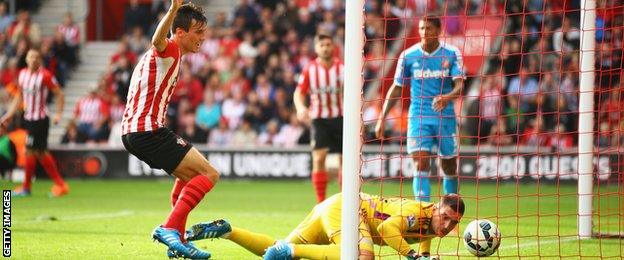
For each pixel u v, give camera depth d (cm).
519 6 5869
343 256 1852
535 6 5834
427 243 2064
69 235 2725
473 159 5406
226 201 4209
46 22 7300
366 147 5556
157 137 2064
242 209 3788
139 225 3048
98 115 6081
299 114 3559
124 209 3738
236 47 6400
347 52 1858
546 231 2934
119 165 5859
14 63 6325
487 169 5391
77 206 3888
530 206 4075
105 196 4491
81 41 7175
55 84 4328
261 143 5934
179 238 2016
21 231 2820
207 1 7419
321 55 3622
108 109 6119
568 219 3391
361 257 1859
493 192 4844
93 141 6062
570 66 5591
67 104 6762
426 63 2889
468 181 5406
